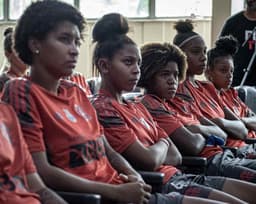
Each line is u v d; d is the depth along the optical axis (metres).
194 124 3.00
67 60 1.99
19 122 1.83
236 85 5.30
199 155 2.91
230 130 3.39
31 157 1.81
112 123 2.32
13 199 1.62
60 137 1.93
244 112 3.97
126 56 2.39
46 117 1.91
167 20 7.54
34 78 2.02
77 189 1.88
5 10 8.37
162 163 2.45
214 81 3.77
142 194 2.02
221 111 3.54
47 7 1.98
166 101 2.99
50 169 1.85
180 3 7.46
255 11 5.28
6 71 3.06
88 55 6.79
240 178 2.82
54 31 1.97
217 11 6.52
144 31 7.67
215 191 2.35
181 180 2.44
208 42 7.22
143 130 2.46
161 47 2.79
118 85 2.42
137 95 2.88
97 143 2.06
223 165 2.90
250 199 2.53
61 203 1.74
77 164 1.95
